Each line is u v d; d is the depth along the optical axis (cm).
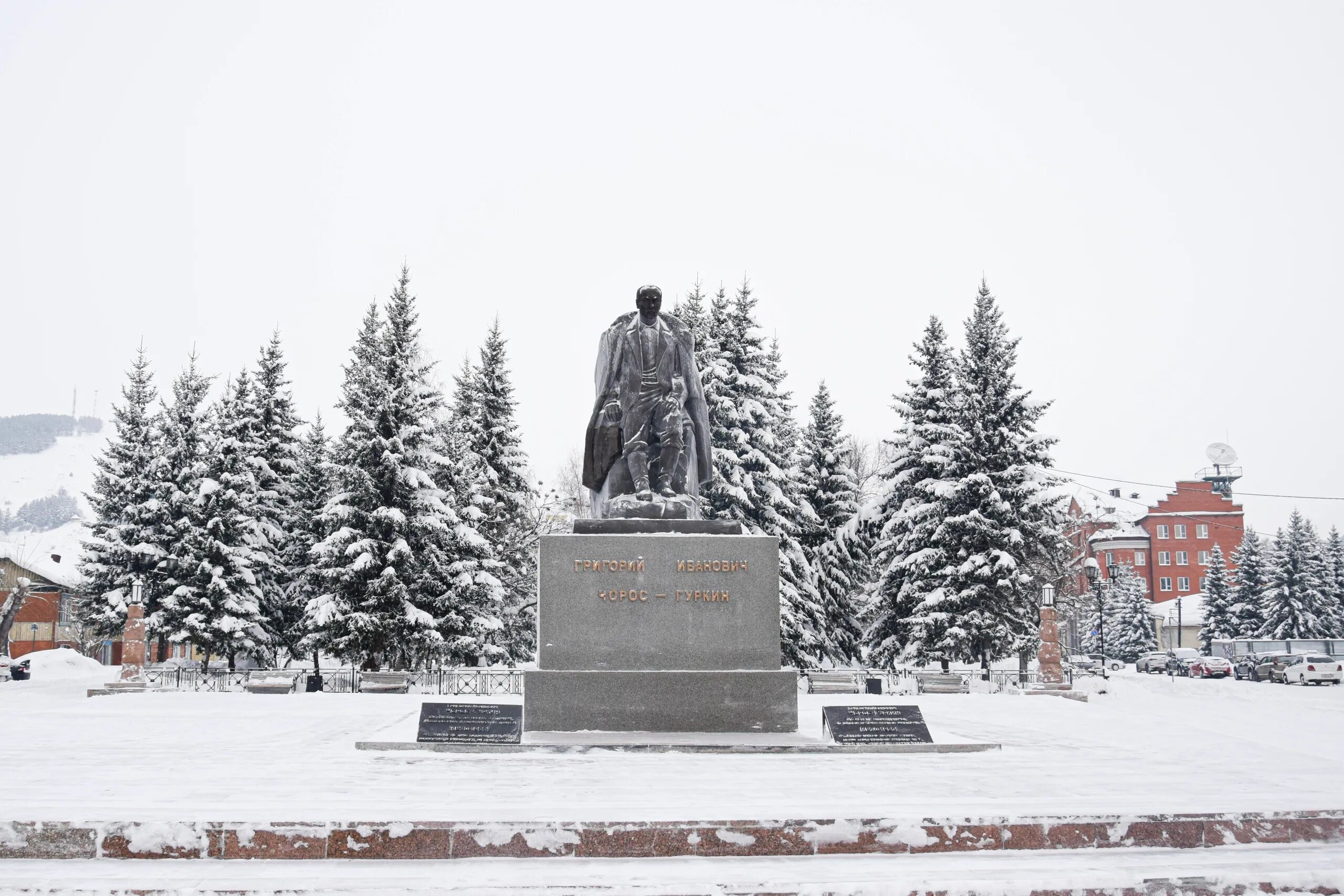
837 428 4119
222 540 3603
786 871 659
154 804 752
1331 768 1020
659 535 1209
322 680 3053
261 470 3909
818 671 3253
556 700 1167
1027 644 3366
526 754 1056
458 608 3397
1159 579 9450
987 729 1466
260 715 1667
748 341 3688
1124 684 4094
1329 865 696
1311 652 5138
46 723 1514
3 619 4375
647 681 1171
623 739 1111
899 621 3609
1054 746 1210
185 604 3534
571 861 686
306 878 633
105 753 1086
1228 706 2677
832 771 950
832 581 3900
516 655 4100
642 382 1312
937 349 3800
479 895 610
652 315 1332
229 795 797
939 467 3619
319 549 3148
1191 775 959
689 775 915
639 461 1288
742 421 3588
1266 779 932
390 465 3195
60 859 678
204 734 1311
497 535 3922
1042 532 3469
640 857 697
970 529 3412
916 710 1141
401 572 3192
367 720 1559
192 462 4009
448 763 992
